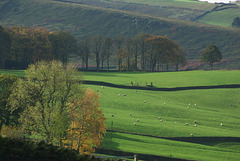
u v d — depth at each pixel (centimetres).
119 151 7812
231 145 9862
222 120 12244
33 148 2020
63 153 2184
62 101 7300
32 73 7288
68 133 6956
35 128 6819
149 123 10725
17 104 7062
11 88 7575
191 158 7994
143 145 8662
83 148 7175
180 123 11356
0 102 7938
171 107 13162
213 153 8750
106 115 11144
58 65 7600
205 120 12056
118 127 9938
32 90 6994
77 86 7431
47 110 6869
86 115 7188
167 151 8412
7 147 1920
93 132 7225
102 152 7850
